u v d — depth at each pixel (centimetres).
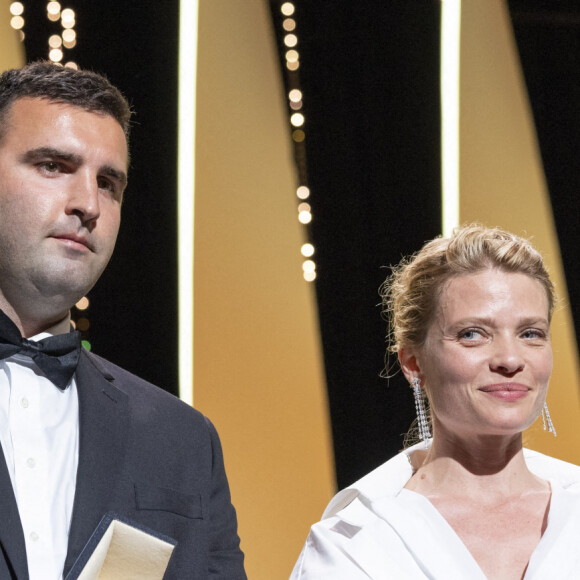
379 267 1891
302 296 1875
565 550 654
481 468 699
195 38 1769
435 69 1933
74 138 579
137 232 1727
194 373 1809
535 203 1964
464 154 1941
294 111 1878
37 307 584
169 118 1741
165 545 556
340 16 1894
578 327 1956
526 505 692
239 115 1838
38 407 586
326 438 1880
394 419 1891
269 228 1862
